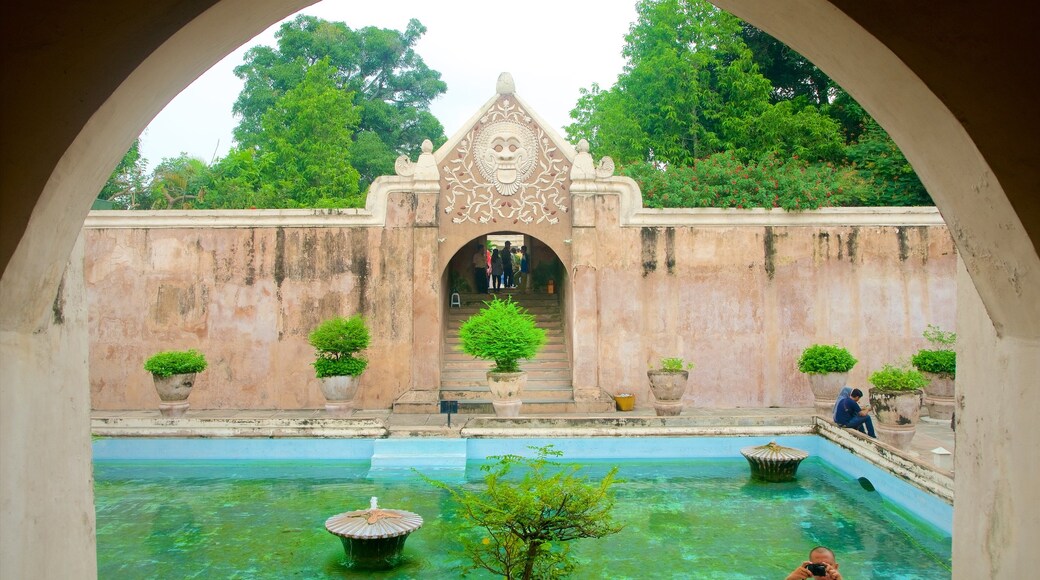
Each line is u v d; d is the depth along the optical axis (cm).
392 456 939
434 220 1266
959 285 296
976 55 233
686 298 1290
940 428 1109
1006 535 257
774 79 2047
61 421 280
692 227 1291
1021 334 248
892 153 1623
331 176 2011
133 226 1273
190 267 1272
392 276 1265
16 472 245
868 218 1292
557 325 1483
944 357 1163
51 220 243
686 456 980
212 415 1202
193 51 259
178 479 891
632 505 784
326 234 1271
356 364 1164
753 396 1285
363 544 615
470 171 1293
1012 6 232
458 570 613
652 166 1603
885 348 1290
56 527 274
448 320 1488
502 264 1636
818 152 1762
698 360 1288
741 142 1823
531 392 1290
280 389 1266
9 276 231
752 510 766
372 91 2908
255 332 1270
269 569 618
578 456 974
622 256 1288
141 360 1269
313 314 1270
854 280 1293
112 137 255
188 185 2008
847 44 255
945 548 658
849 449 894
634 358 1281
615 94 1989
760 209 1291
